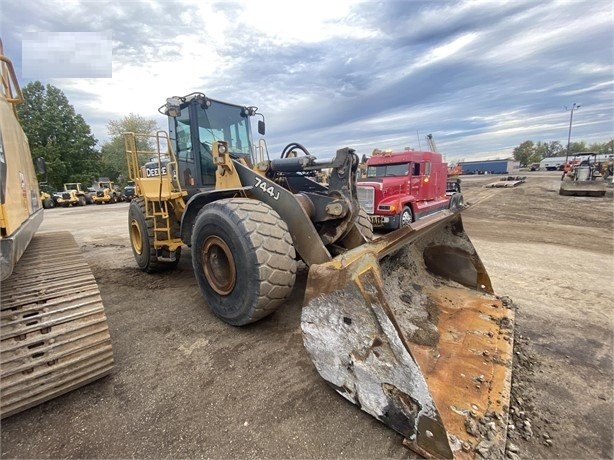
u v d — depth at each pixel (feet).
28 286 7.59
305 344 6.95
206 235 9.83
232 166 11.07
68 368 6.69
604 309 11.27
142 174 17.19
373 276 5.83
